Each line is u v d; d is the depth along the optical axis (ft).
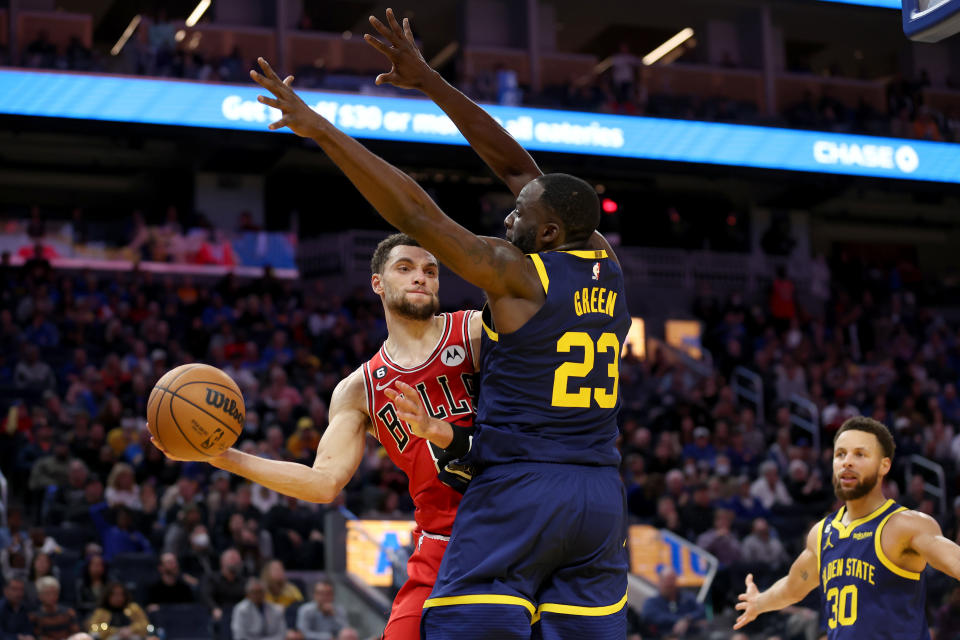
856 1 70.64
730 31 77.36
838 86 73.31
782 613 33.65
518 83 66.28
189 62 56.13
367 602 33.96
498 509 9.00
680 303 72.02
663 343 65.41
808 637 32.45
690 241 75.41
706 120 62.03
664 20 79.00
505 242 9.05
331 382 48.01
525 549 8.90
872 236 85.46
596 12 77.92
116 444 38.96
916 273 77.97
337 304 57.88
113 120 52.85
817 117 67.46
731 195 76.79
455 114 10.77
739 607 15.29
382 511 37.99
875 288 75.36
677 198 76.95
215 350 49.08
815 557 14.69
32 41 57.00
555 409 9.12
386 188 8.23
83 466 36.14
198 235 60.29
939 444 50.80
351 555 35.27
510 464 9.09
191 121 54.08
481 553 8.96
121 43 81.15
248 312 53.93
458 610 8.93
